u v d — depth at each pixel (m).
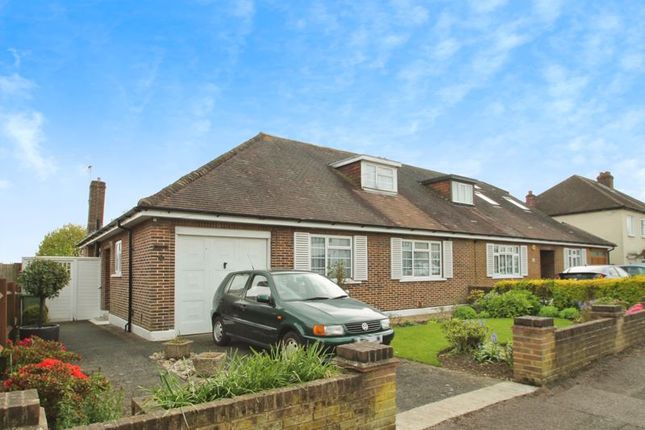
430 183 21.84
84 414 3.95
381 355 4.27
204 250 11.34
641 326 9.50
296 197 13.76
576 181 37.19
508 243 20.20
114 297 14.30
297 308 7.73
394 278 15.19
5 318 6.79
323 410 3.79
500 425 5.07
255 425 3.40
